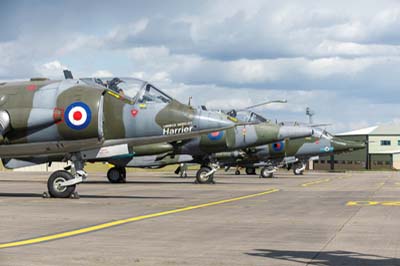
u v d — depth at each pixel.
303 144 51.06
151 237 10.70
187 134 21.56
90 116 19.47
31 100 19.89
